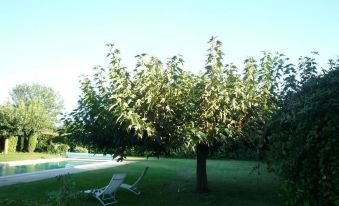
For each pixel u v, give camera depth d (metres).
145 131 10.09
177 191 13.09
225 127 10.41
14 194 11.48
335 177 3.84
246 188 13.81
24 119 35.16
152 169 21.20
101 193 10.54
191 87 10.69
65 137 11.92
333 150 3.93
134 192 12.48
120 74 10.30
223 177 17.28
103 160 31.97
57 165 26.58
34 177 16.75
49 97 81.00
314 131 4.09
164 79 10.23
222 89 10.26
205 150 12.74
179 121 10.44
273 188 13.83
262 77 10.82
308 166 4.22
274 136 4.89
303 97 4.76
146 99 9.86
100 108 10.55
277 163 4.77
